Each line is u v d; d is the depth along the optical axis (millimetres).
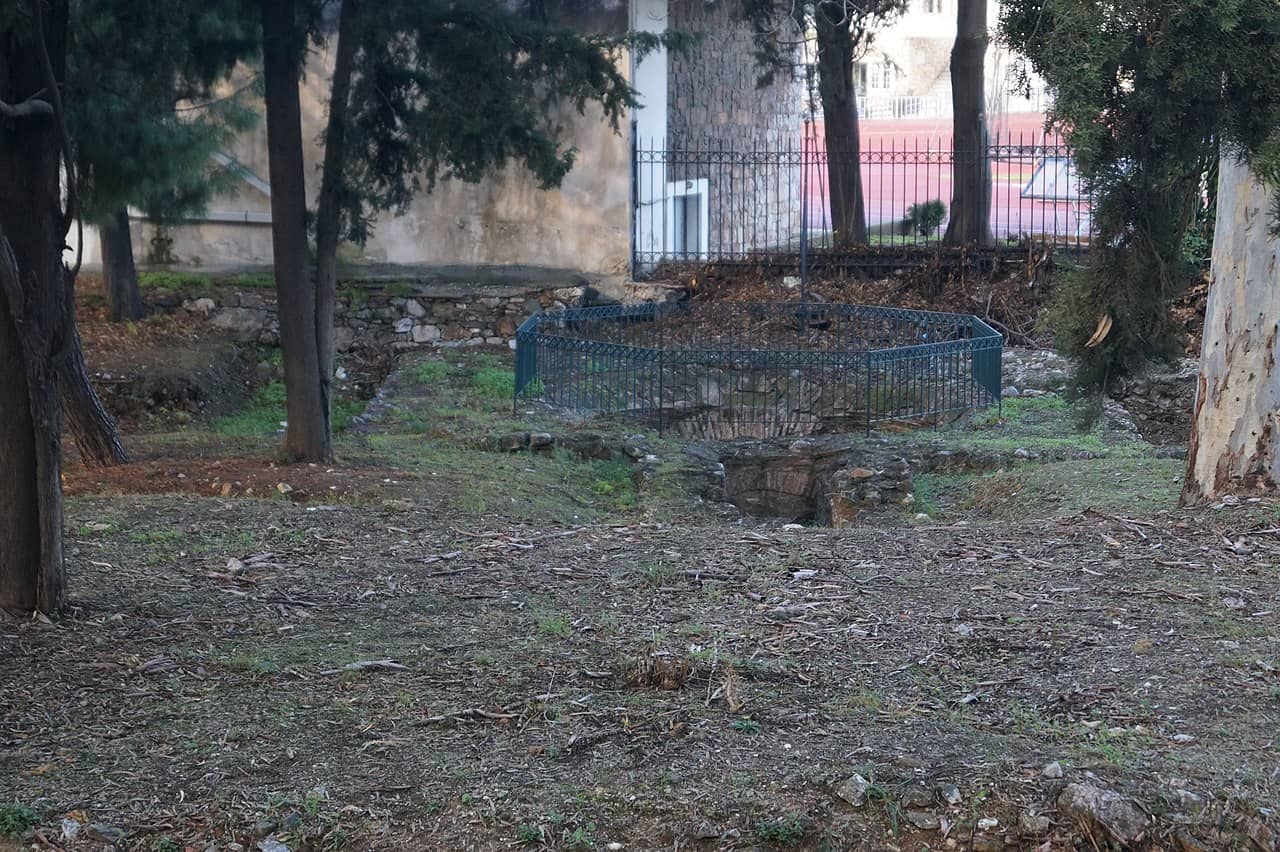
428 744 4539
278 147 10398
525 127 9836
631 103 10445
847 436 13625
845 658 5504
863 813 4117
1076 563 7062
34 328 5691
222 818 4027
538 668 5316
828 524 11688
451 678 5195
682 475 12273
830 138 21078
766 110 24719
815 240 24156
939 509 11055
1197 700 4922
